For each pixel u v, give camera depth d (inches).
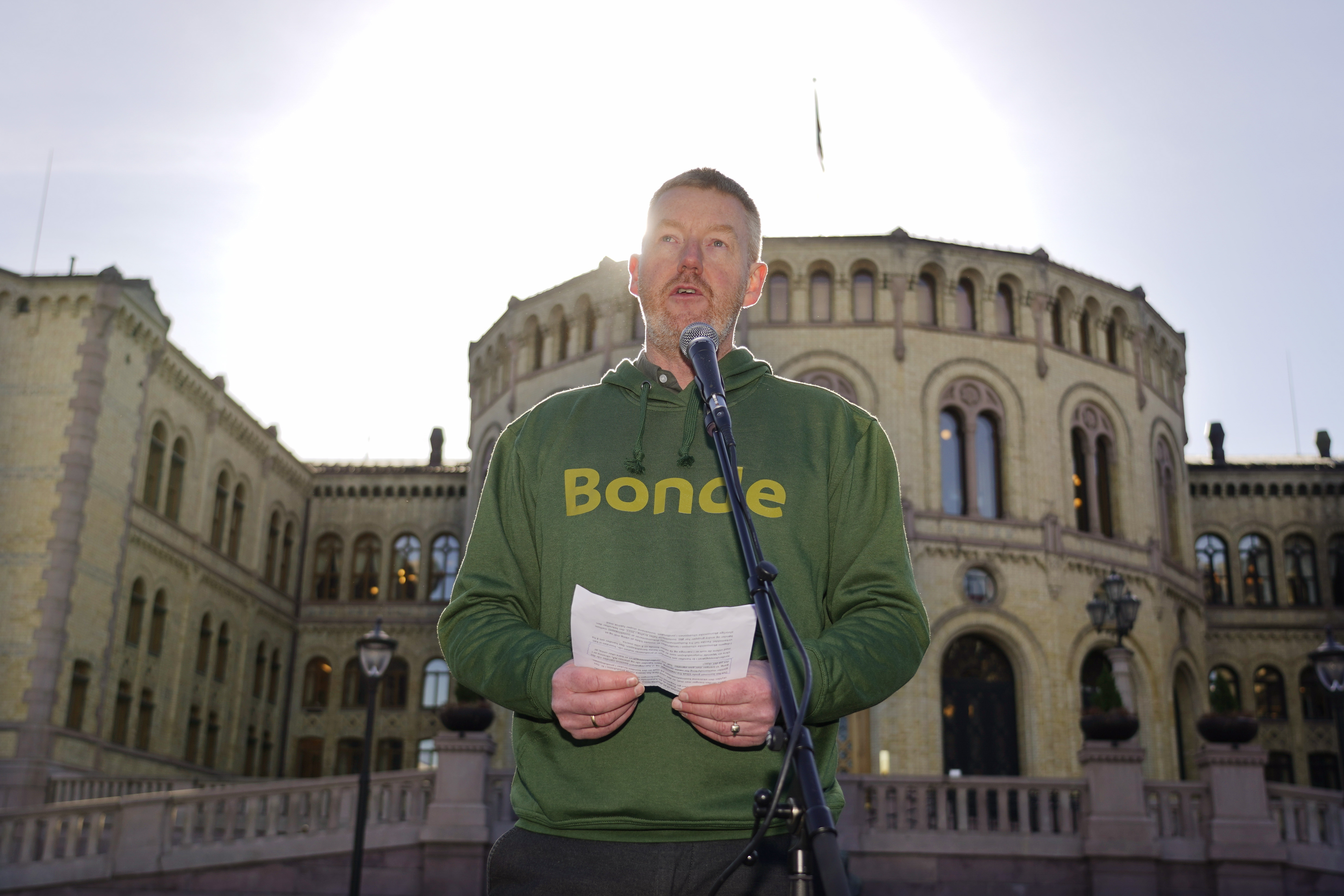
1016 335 1363.2
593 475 116.5
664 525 111.7
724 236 126.1
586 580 110.9
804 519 113.8
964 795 755.4
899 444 1269.7
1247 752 727.1
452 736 737.6
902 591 113.0
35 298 1266.0
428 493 1913.1
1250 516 1795.0
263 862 716.0
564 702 97.2
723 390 110.0
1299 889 701.9
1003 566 1257.4
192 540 1471.5
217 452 1561.3
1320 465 1806.1
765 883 101.0
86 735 1202.0
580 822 105.4
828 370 1298.0
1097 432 1389.0
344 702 1809.8
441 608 1847.9
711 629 98.0
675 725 105.0
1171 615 1391.5
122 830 708.0
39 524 1198.9
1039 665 1234.0
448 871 709.3
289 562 1843.0
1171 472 1519.4
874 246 1332.4
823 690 98.2
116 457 1288.1
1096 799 732.0
